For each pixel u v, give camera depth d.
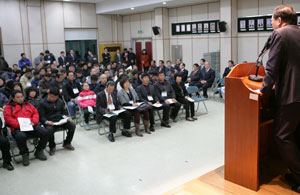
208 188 2.48
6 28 12.05
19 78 8.91
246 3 9.38
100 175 3.86
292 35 2.17
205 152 4.55
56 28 13.27
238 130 2.45
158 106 5.83
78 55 14.14
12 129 4.38
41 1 12.74
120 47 15.11
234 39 9.74
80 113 6.34
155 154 4.53
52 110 4.80
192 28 11.42
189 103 6.51
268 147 3.07
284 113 2.22
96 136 5.59
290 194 2.29
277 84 2.28
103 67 10.98
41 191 3.48
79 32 14.05
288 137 2.25
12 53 12.28
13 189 3.56
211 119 6.54
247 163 2.42
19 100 4.39
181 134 5.53
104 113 5.35
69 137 4.91
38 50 12.86
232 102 2.47
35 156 4.65
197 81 9.04
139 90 6.06
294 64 2.16
